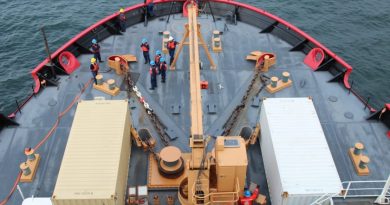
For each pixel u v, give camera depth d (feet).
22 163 57.06
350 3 137.90
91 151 49.88
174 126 64.23
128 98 69.67
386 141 62.28
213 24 89.92
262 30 87.30
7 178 56.75
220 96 70.03
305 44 81.76
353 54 115.24
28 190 55.31
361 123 65.26
